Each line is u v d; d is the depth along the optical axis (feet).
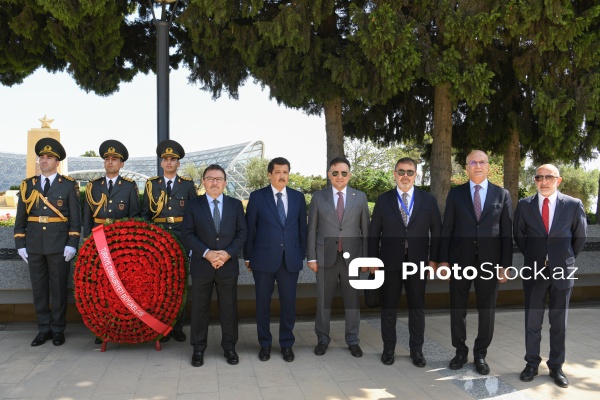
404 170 13.69
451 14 20.83
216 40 23.32
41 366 13.28
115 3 23.61
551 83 22.36
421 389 12.01
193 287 13.70
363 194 14.90
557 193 12.89
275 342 15.92
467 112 31.94
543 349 15.23
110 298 14.10
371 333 17.16
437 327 17.79
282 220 14.37
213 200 14.06
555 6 19.25
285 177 14.37
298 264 14.34
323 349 14.65
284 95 24.64
